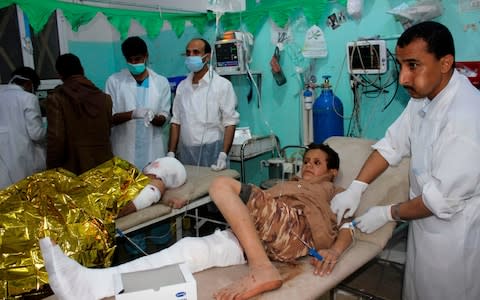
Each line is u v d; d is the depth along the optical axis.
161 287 1.19
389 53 2.73
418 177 1.65
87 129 2.64
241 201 1.67
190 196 2.45
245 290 1.42
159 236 3.17
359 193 1.91
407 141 1.84
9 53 3.96
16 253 1.87
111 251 2.05
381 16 2.77
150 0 3.12
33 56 4.06
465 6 2.45
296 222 1.73
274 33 3.35
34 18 2.49
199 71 3.04
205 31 3.75
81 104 2.61
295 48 3.24
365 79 2.88
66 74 2.69
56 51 4.24
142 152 3.09
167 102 3.23
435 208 1.47
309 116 3.05
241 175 3.24
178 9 3.34
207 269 1.68
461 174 1.42
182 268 1.34
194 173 2.87
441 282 1.63
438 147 1.49
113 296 1.41
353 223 1.85
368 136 2.96
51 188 2.28
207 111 3.04
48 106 2.61
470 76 2.36
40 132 3.20
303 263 1.71
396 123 1.88
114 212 2.20
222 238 1.75
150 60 4.36
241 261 1.74
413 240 1.73
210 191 1.71
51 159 2.65
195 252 1.64
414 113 1.74
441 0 2.51
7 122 3.08
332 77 3.09
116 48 4.67
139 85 3.10
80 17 2.74
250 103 3.63
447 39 1.38
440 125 1.52
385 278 2.36
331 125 2.99
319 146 2.23
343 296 2.14
